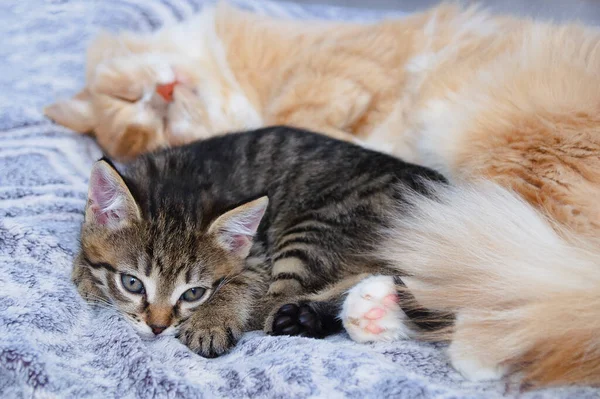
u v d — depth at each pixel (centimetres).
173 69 70
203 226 52
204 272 52
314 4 94
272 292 54
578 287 47
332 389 44
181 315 51
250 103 72
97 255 52
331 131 67
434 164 61
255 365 46
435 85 63
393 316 49
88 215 52
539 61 60
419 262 51
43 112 69
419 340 49
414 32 69
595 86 56
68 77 74
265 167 59
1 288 50
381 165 57
